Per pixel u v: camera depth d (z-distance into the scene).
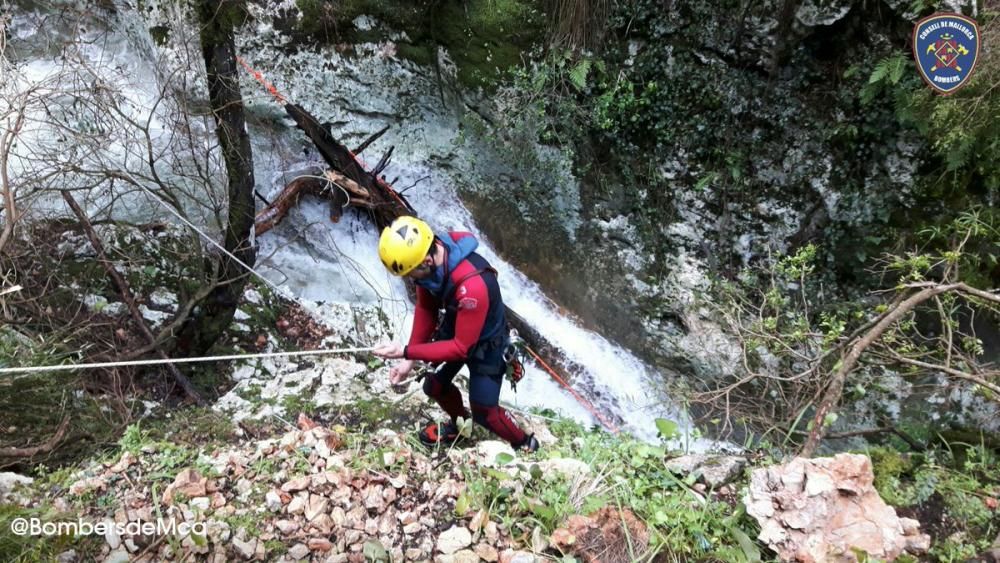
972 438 4.27
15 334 3.68
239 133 4.00
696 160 6.14
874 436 4.97
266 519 2.92
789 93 5.68
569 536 2.78
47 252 4.24
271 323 5.04
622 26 5.98
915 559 2.65
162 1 5.16
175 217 4.96
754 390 5.55
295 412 4.08
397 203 6.04
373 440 3.62
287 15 6.19
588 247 6.52
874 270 5.55
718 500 3.09
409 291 5.89
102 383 3.85
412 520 2.95
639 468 3.30
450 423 3.67
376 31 6.46
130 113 5.19
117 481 3.08
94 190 4.72
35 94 4.50
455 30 6.46
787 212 5.93
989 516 3.07
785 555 2.62
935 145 4.84
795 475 2.78
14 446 3.23
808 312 5.82
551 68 6.19
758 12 5.49
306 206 5.95
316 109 6.39
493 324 3.12
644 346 6.27
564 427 4.59
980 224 4.96
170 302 4.56
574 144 6.40
